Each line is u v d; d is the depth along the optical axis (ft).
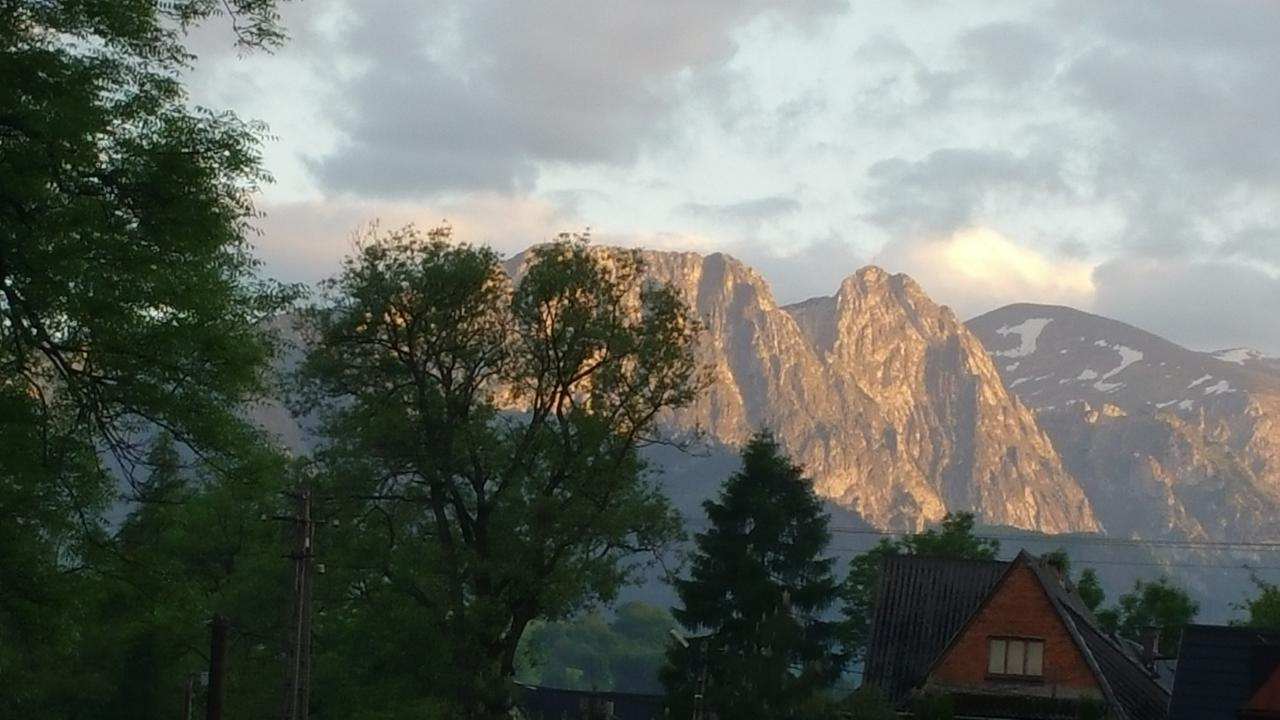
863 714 232.53
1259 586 379.35
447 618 207.10
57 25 91.15
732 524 322.96
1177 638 360.07
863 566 355.77
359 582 212.02
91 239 90.07
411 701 200.03
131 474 98.07
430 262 211.61
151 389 94.58
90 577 99.14
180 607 106.32
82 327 92.07
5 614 100.53
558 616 212.64
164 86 94.32
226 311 96.22
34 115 87.86
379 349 215.10
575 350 216.74
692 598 311.47
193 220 92.89
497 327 217.97
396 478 214.48
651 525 212.43
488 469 213.05
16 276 89.56
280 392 209.46
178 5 93.30
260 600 219.82
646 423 220.02
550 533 209.26
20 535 94.84
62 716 232.73
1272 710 178.70
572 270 217.36
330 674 208.44
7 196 88.02
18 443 91.97
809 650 314.35
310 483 210.59
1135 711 232.32
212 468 99.09
